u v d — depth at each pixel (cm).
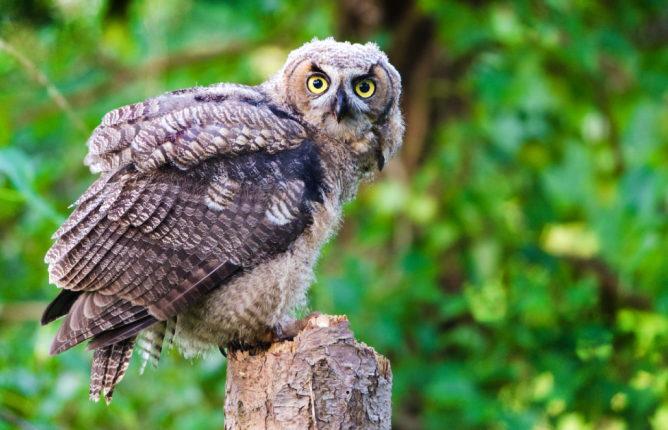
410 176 1256
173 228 648
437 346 1148
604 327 1119
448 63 1293
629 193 1145
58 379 925
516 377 1123
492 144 1260
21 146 1282
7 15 943
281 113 723
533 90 1284
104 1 1076
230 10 1305
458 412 1150
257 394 570
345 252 1214
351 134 742
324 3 1273
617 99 1369
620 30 1287
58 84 1220
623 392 1074
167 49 1367
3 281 1202
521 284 1157
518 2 1186
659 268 1180
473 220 1216
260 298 670
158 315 644
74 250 646
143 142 659
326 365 554
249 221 658
